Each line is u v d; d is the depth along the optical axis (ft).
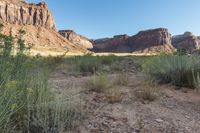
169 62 27.73
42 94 14.67
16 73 15.02
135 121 15.44
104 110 16.84
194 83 24.47
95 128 13.99
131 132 13.89
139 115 16.47
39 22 595.06
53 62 32.24
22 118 12.72
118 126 14.55
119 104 18.38
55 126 12.96
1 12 536.83
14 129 12.19
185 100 20.70
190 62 27.02
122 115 16.24
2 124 10.85
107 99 19.21
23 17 568.82
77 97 18.33
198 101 20.52
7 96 11.59
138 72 37.50
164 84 26.35
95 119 15.19
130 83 26.25
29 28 554.05
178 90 24.03
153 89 21.29
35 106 13.67
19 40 16.17
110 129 14.07
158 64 28.40
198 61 27.37
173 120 16.02
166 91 23.15
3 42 15.24
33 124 12.50
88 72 37.88
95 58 49.47
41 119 12.71
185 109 18.38
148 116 16.40
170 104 19.31
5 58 14.69
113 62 53.11
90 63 41.09
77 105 16.14
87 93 20.74
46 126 12.49
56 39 572.51
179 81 25.76
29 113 12.59
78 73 36.01
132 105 18.39
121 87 23.88
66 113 13.75
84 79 29.17
